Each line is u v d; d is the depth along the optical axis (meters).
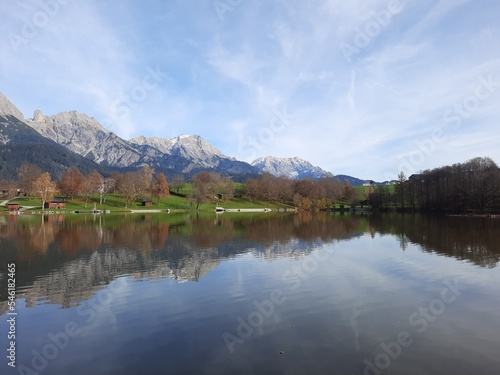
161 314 19.77
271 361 13.88
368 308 20.45
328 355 14.35
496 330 16.94
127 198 157.12
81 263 34.16
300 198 169.75
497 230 62.28
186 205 176.62
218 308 20.69
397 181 158.38
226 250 42.09
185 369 13.39
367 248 43.38
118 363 14.02
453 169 130.00
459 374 12.76
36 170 186.38
